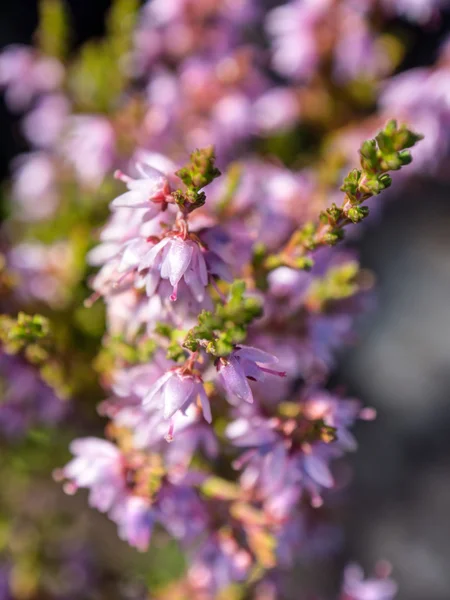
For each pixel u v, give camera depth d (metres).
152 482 0.10
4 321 0.10
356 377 0.22
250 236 0.11
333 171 0.14
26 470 0.16
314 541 0.13
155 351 0.10
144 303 0.10
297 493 0.11
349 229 0.14
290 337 0.11
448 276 0.24
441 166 0.15
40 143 0.17
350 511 0.21
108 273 0.10
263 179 0.13
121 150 0.14
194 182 0.09
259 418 0.10
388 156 0.09
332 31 0.15
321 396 0.10
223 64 0.14
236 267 0.10
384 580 0.14
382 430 0.22
